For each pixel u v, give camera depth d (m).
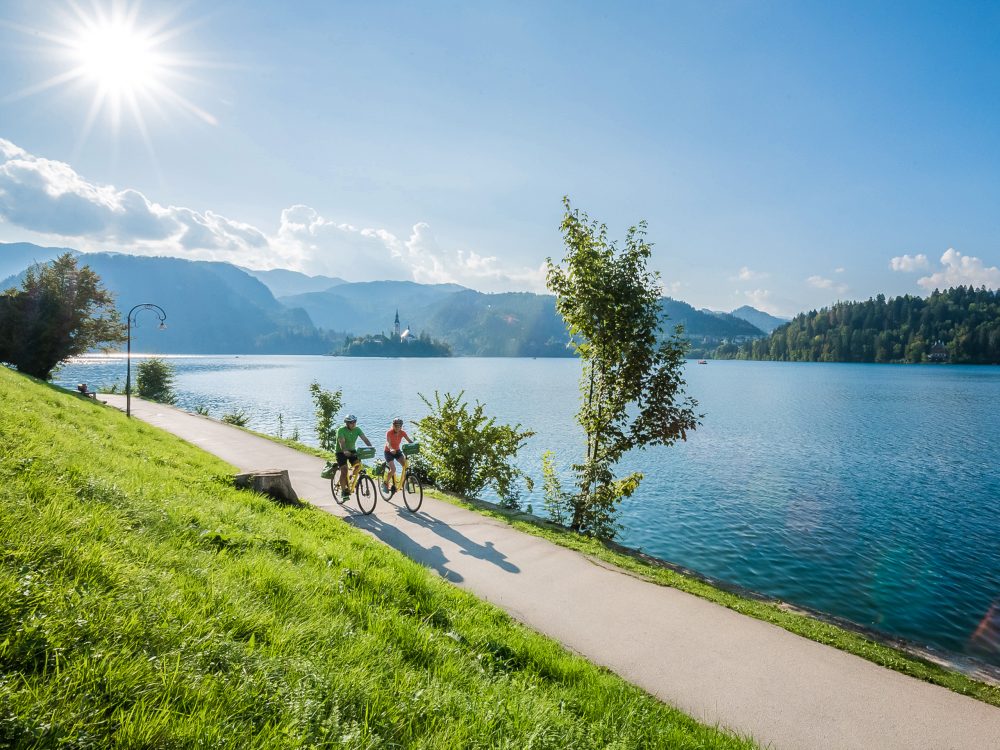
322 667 3.77
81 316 45.84
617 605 7.93
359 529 10.94
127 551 4.72
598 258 14.23
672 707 5.29
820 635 7.15
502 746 3.53
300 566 6.30
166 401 55.97
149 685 2.88
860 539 22.27
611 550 11.27
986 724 5.31
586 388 15.08
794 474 35.44
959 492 30.55
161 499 7.38
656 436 13.98
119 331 48.47
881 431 56.16
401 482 13.61
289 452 21.75
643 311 14.06
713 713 5.34
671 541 22.08
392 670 4.20
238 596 4.59
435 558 9.62
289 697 3.25
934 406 81.81
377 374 171.75
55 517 4.71
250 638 3.85
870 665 6.42
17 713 2.38
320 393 30.08
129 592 3.86
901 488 31.44
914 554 20.56
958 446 46.81
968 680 6.20
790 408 79.38
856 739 5.00
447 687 4.16
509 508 15.63
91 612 3.35
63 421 13.25
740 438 51.47
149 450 14.18
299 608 4.87
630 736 4.34
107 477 7.24
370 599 5.84
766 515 25.80
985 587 17.61
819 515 25.80
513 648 5.74
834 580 18.23
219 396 86.69
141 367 56.34
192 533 6.25
